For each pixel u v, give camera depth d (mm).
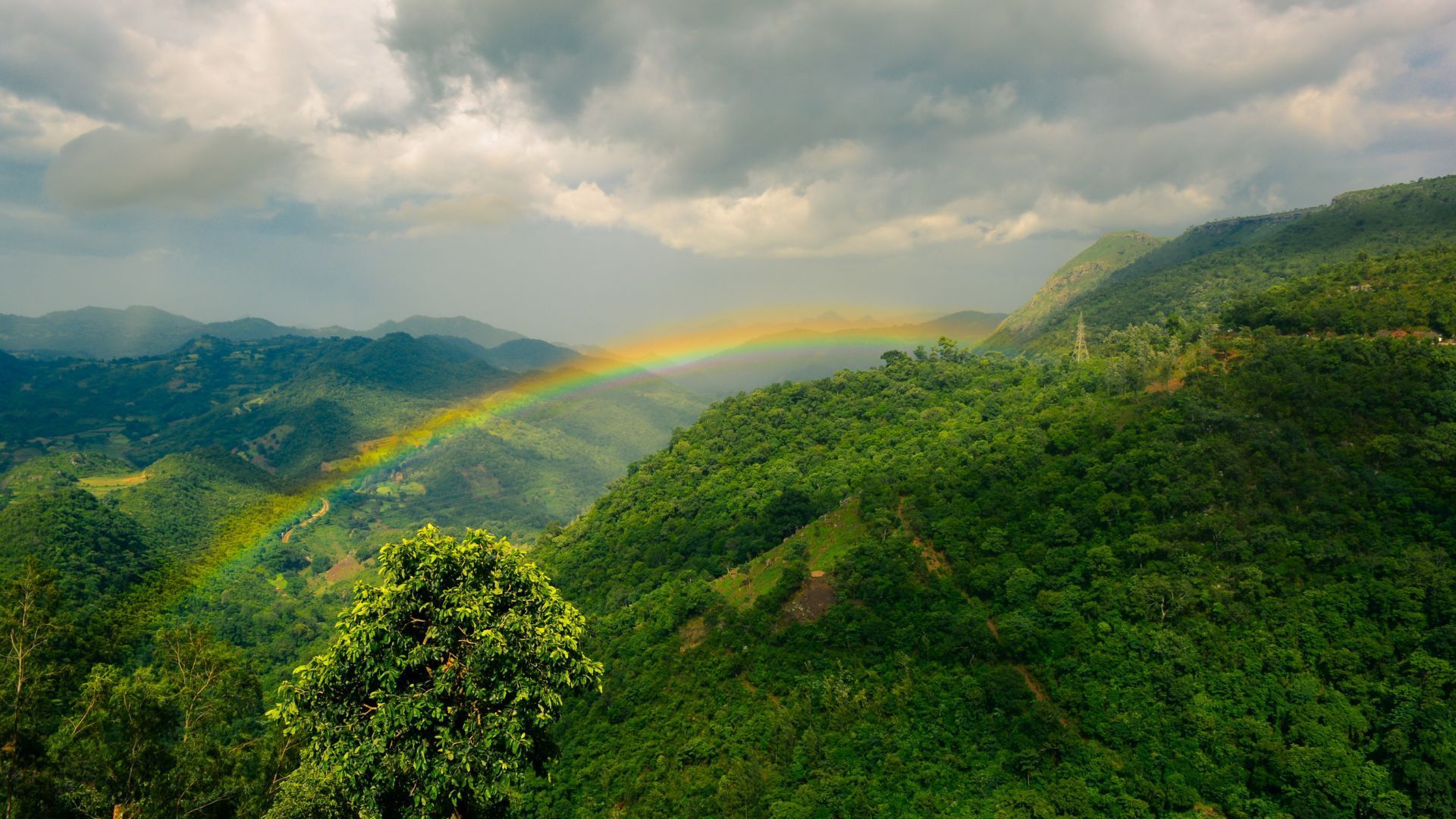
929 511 85000
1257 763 53688
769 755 62812
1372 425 74375
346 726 22078
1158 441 80875
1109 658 63125
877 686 66688
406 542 23266
